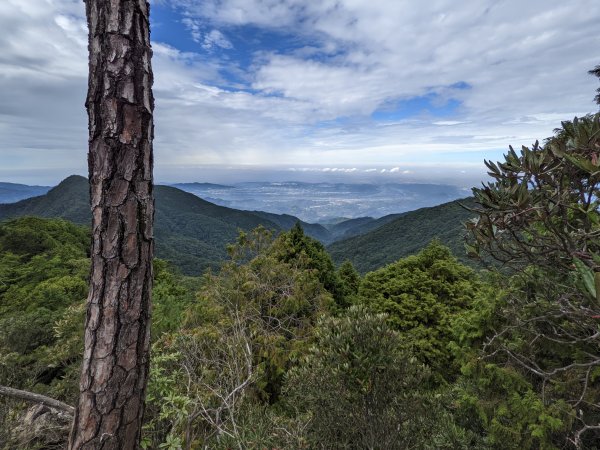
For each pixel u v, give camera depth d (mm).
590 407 3080
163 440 2447
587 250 1518
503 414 3576
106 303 1344
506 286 3352
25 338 7570
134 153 1346
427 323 7949
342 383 2652
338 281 10305
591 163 1318
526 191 1512
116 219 1331
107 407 1359
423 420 2811
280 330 5918
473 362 3939
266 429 2730
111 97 1300
